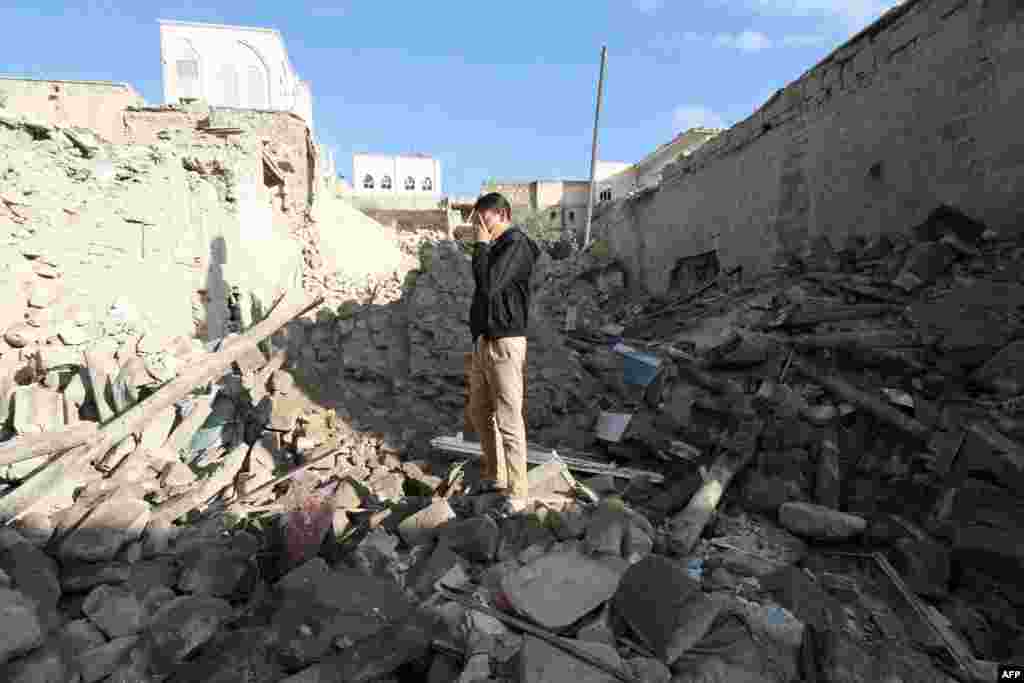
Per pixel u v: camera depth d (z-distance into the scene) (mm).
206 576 2121
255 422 3908
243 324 7531
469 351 5168
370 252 13180
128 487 2773
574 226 30547
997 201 5023
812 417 3604
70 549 2117
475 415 2959
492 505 2768
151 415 3268
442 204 25547
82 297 4906
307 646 1742
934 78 5727
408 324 5578
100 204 5238
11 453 2523
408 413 4570
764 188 9180
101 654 1718
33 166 4453
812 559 2664
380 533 2562
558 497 2930
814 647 1894
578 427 4465
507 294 2535
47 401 3342
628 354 5504
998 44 4992
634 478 3473
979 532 2414
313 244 10141
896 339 3967
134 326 5027
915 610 2240
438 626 1875
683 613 1786
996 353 3430
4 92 8750
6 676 1545
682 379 4766
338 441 3920
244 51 21828
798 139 8227
